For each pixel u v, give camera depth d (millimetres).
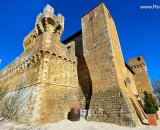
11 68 16781
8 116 11117
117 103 8859
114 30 14656
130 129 7148
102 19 13062
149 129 7312
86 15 15391
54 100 9922
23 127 7629
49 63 10852
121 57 14047
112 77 10102
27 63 12625
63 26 14883
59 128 7344
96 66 11750
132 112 8336
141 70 29281
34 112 8297
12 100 12391
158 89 39344
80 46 16359
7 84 16438
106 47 11539
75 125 8070
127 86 12297
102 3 13875
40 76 9844
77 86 12867
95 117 9492
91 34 13672
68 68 12641
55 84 10609
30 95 9734
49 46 11359
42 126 7738
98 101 10039
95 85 11102
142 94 26875
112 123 8422
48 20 13570
